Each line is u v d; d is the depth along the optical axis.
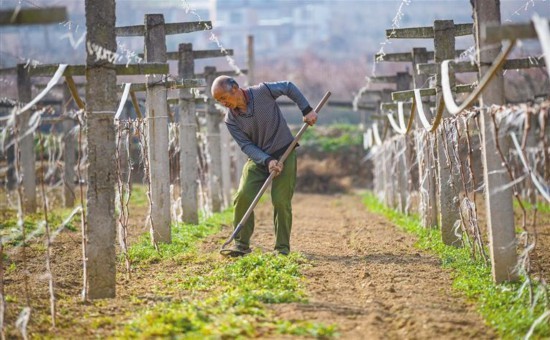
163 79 13.47
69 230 16.12
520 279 9.21
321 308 8.30
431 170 15.25
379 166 29.33
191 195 17.42
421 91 12.60
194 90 17.28
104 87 8.65
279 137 11.66
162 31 13.84
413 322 7.71
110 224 8.86
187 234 15.09
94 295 8.91
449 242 13.12
